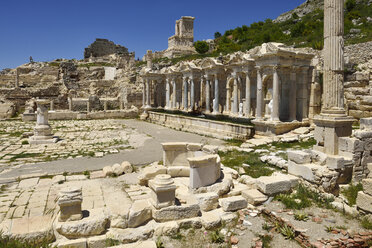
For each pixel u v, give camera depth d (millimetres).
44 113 21484
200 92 31094
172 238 7469
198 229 7953
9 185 11422
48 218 7504
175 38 68812
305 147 16188
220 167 11859
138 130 28359
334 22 11609
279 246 7141
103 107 46656
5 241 6551
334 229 7516
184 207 8117
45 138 21141
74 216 7301
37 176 12727
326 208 8961
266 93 22922
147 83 38969
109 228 7516
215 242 7320
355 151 10852
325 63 12039
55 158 16203
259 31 64125
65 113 38406
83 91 53938
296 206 8961
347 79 22766
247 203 9266
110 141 21891
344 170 10602
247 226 8094
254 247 7020
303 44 35375
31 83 57031
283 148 16422
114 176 12719
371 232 7352
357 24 41719
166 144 12703
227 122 23688
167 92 37375
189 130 27203
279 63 18953
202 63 29203
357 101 21234
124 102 45125
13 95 47062
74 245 6746
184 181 11305
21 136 23438
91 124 33031
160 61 61781
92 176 12547
